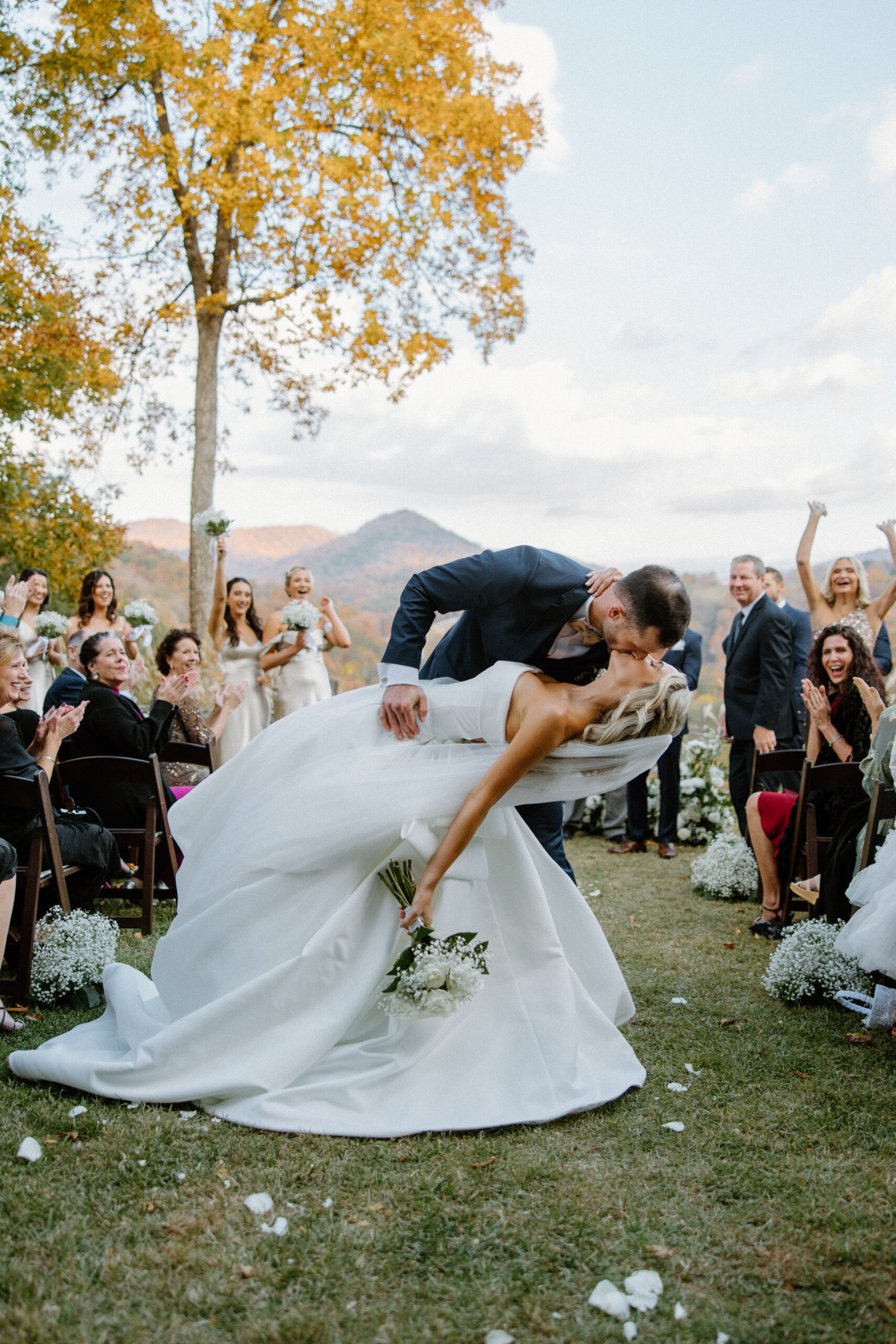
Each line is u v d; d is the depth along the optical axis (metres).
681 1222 2.14
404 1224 2.12
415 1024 2.71
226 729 7.20
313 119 9.77
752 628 6.07
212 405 11.13
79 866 4.04
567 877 3.11
